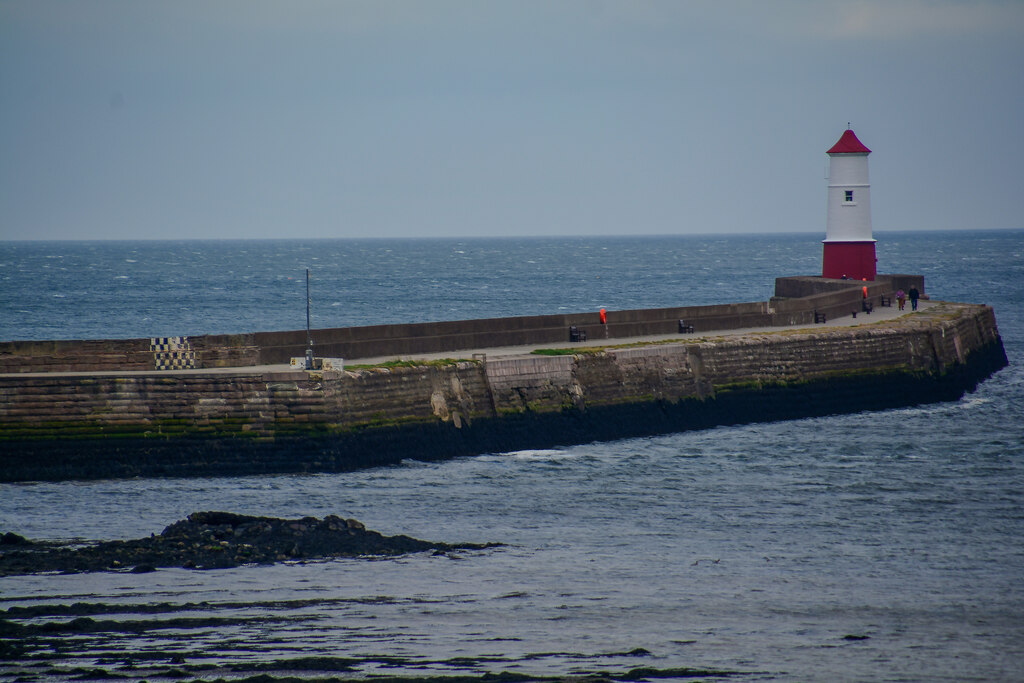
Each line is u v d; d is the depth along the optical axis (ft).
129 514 375.04
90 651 245.65
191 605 282.15
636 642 266.16
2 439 419.13
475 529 370.73
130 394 429.79
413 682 230.27
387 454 456.45
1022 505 408.05
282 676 231.71
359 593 297.53
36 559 317.22
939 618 290.97
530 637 266.98
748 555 346.33
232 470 431.43
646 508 401.49
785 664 253.65
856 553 349.61
